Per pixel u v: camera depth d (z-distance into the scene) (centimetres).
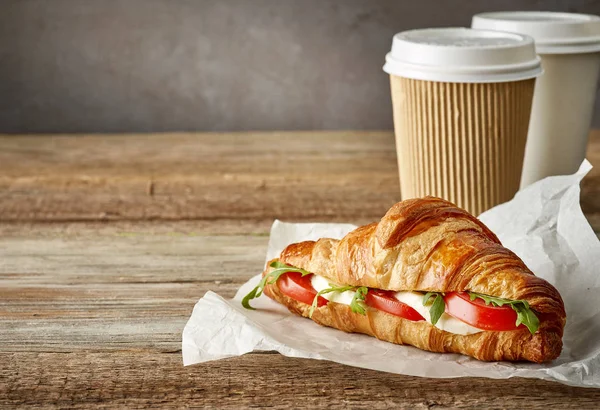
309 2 103
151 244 75
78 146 99
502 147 74
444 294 58
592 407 56
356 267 59
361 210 81
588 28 79
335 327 61
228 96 106
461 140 73
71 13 104
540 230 65
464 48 72
